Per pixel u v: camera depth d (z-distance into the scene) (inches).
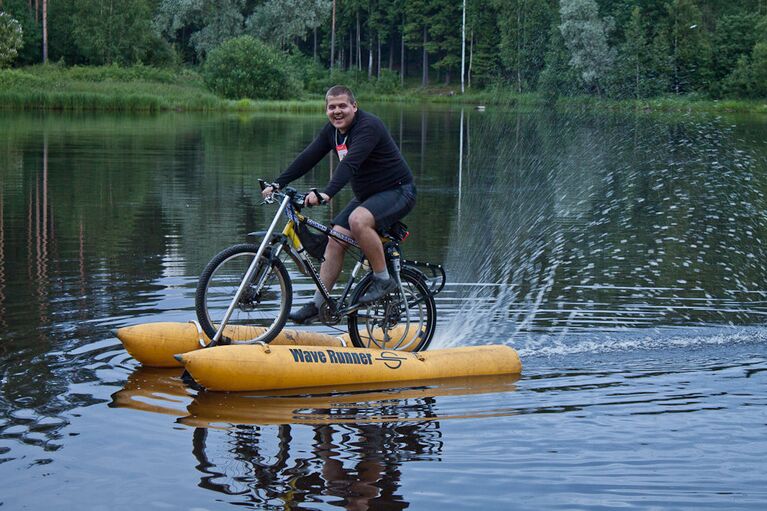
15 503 141.1
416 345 241.1
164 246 384.8
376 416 187.5
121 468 155.4
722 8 2294.5
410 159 848.9
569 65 1884.8
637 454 165.9
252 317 260.7
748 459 164.2
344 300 231.6
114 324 253.6
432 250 399.2
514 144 1022.4
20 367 213.3
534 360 235.3
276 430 176.7
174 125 1277.1
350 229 225.3
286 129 1234.0
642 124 1202.0
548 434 176.2
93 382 205.3
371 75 3678.6
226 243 395.2
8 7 2576.3
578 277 343.6
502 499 145.5
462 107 2363.4
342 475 153.9
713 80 1966.0
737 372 223.6
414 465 159.0
